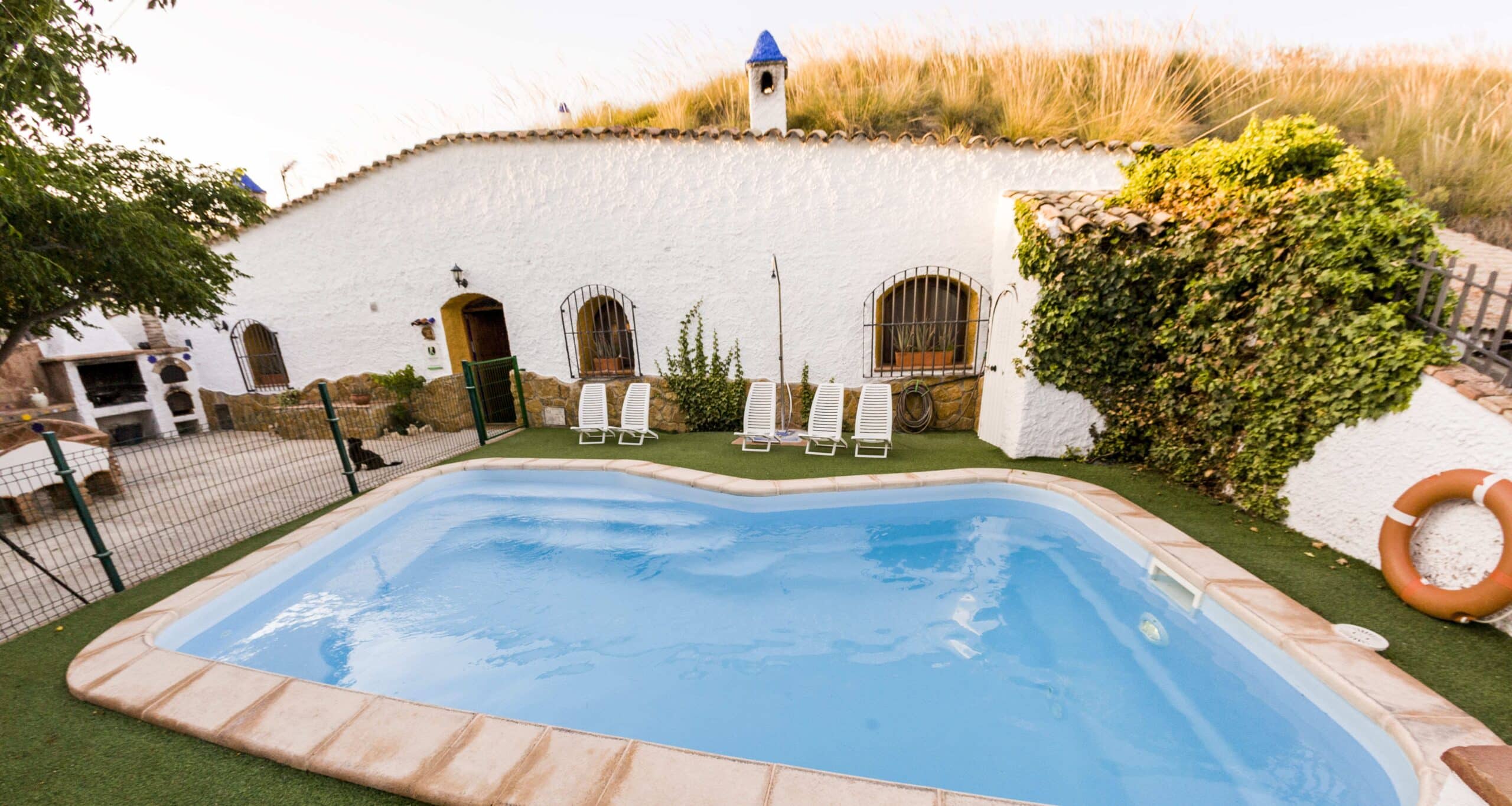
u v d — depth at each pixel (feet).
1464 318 13.15
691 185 25.30
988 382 23.57
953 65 38.14
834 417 22.41
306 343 32.48
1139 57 37.40
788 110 36.37
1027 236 19.43
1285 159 14.20
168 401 34.86
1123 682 11.11
